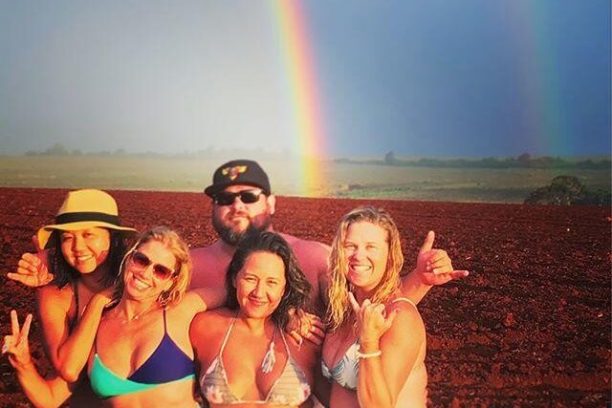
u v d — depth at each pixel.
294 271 1.77
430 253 1.85
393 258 1.73
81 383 1.88
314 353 1.81
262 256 1.73
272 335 1.78
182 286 1.80
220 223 2.23
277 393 1.73
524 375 2.98
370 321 1.55
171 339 1.76
